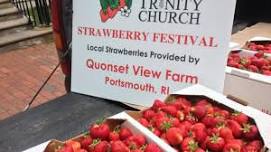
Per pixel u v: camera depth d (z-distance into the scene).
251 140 0.52
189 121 0.57
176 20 0.71
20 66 2.00
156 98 0.75
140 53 0.75
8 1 2.61
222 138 0.51
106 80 0.79
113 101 0.79
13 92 1.68
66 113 0.73
